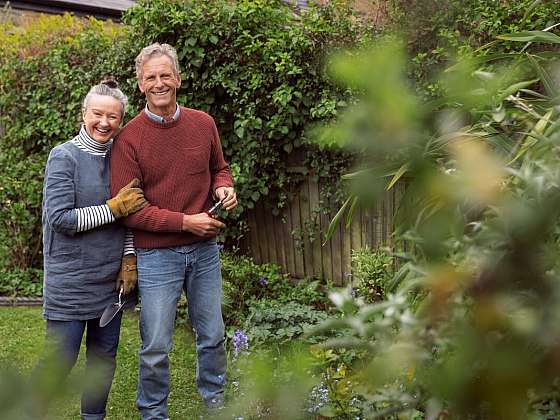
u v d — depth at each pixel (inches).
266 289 194.4
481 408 15.6
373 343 19.6
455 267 17.4
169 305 116.8
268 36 194.1
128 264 113.6
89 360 17.7
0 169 261.0
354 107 15.7
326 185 190.9
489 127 30.7
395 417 29.7
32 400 16.0
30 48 265.0
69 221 105.3
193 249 118.6
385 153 17.5
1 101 265.9
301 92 185.9
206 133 119.7
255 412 19.8
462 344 15.8
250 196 200.2
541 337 15.2
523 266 16.4
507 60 39.4
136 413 132.7
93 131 110.7
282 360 20.6
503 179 19.3
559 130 23.1
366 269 154.3
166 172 115.0
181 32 201.2
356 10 179.5
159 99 112.5
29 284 233.0
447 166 20.7
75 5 373.7
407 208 27.6
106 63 227.9
